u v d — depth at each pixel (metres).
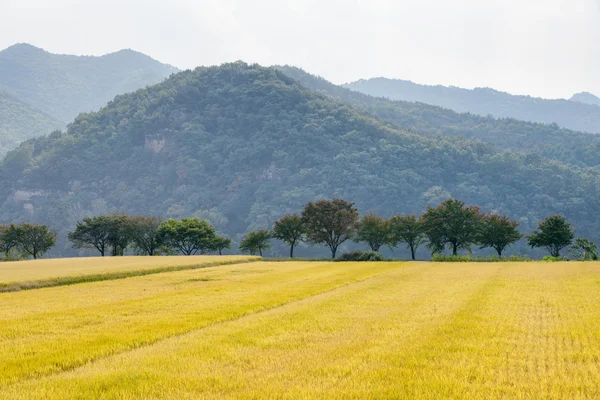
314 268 47.47
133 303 22.45
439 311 18.31
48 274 42.22
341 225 90.94
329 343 13.16
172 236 99.44
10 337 14.87
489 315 17.23
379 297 22.86
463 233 81.00
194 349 12.69
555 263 53.19
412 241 90.12
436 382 9.52
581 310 18.19
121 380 10.13
